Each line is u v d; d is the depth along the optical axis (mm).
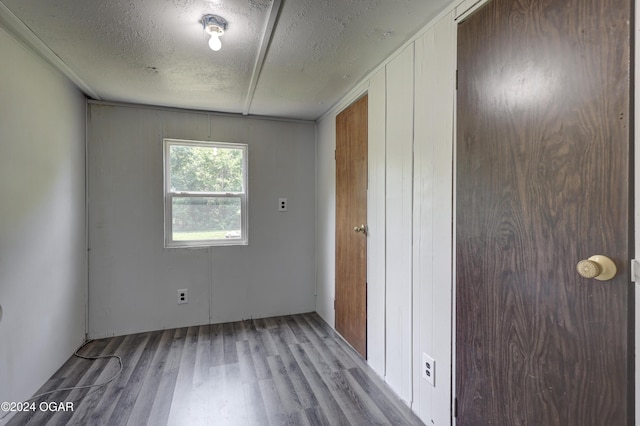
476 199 1304
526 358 1099
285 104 2773
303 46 1783
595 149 896
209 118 2955
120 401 1779
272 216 3180
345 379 2023
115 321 2699
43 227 1927
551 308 1018
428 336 1596
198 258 2936
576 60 939
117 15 1469
